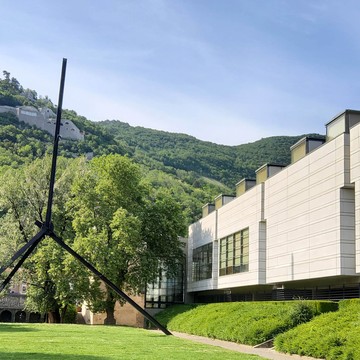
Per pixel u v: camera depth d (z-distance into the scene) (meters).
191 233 55.06
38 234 22.70
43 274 43.34
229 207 42.62
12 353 15.92
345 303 22.95
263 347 22.89
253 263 35.91
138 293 44.72
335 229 25.27
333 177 25.73
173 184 128.88
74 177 47.12
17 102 177.75
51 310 46.25
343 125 26.67
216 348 20.36
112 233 43.19
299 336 20.00
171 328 39.06
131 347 19.16
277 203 32.69
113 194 44.47
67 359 14.41
